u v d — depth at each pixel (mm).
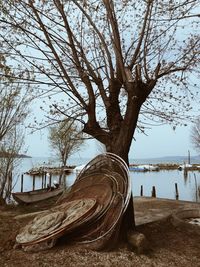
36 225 7438
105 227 7207
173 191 40031
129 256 6957
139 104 8195
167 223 9609
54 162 60375
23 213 11539
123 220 7656
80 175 9164
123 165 7969
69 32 8406
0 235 8102
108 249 7148
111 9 8500
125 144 8258
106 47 8609
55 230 7012
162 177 64688
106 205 7477
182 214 10703
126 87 8258
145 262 6785
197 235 8688
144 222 9664
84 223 7250
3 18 8297
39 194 16969
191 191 39781
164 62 9484
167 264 6781
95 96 8719
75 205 7730
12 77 8258
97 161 8898
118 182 7844
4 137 19469
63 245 7195
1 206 14086
